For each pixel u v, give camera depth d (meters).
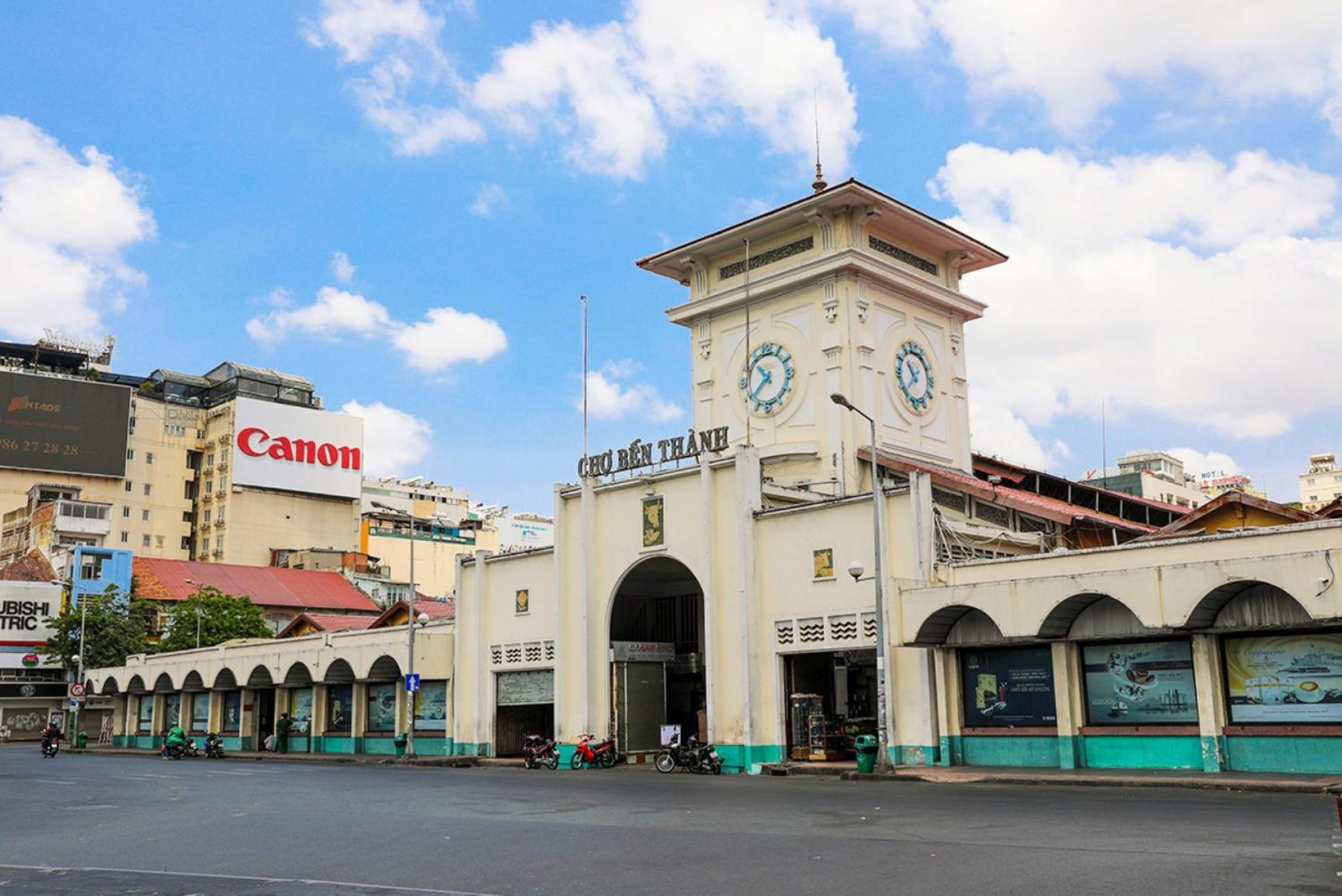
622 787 27.81
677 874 13.19
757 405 45.75
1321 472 150.38
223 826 20.44
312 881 13.70
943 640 30.09
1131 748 27.02
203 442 125.44
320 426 126.69
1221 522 31.17
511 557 44.72
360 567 116.50
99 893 13.23
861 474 42.47
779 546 34.75
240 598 86.56
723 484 36.25
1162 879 11.61
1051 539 41.22
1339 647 24.17
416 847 16.47
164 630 87.00
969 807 19.80
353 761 47.47
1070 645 28.17
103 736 76.75
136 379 128.12
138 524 119.12
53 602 85.56
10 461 108.81
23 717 83.50
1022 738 28.84
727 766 34.38
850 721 34.38
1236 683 25.56
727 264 48.16
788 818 18.89
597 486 40.47
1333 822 16.19
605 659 39.28
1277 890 10.89
